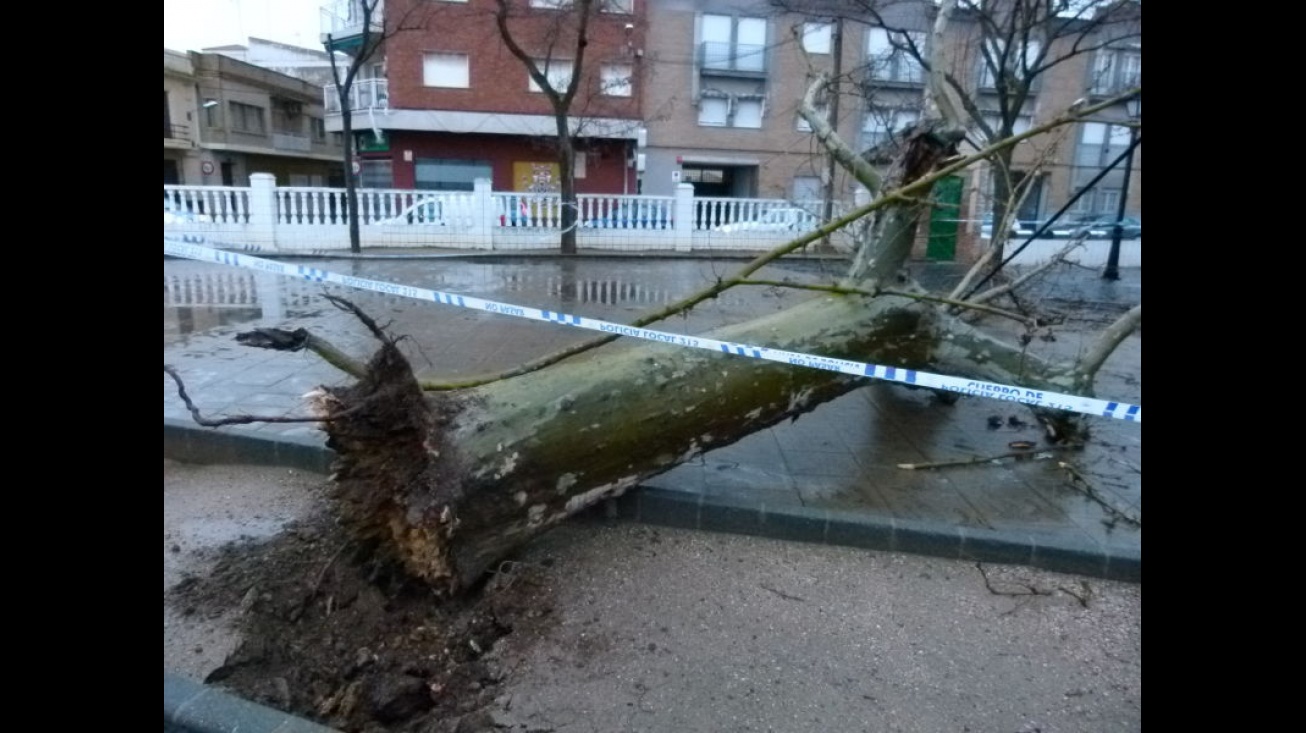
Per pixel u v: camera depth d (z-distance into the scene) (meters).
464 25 26.88
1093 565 3.52
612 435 3.23
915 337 4.50
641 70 26.94
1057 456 5.05
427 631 2.92
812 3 16.39
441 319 9.16
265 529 3.65
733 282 3.88
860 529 3.67
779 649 2.89
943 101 4.92
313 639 2.88
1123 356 8.39
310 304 9.97
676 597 3.20
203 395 5.67
